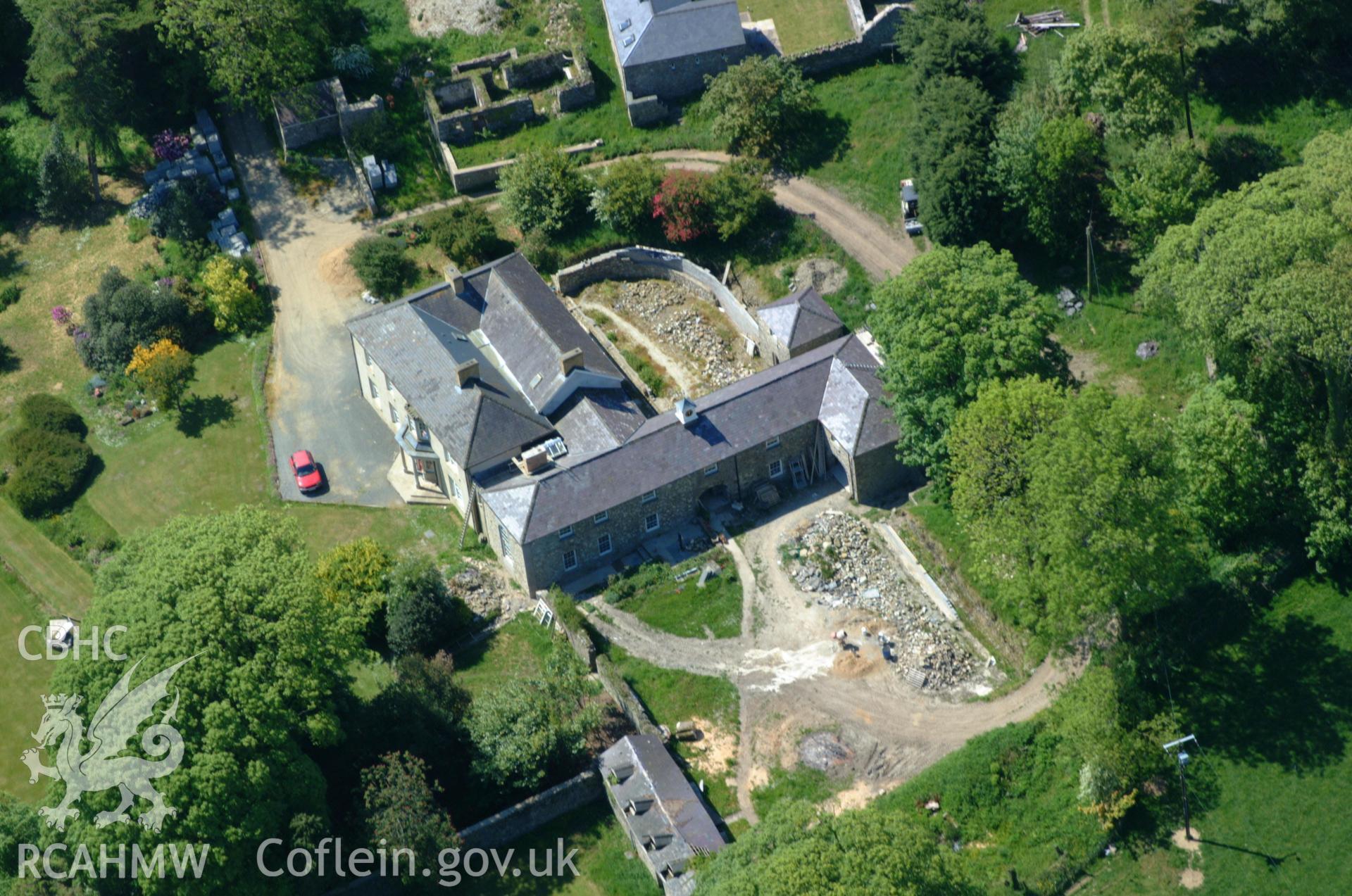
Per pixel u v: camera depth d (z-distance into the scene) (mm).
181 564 81312
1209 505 88438
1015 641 88188
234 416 107750
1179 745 81250
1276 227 84938
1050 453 80438
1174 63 101062
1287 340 83438
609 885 79375
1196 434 88000
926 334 90125
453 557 98188
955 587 91312
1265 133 104938
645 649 90625
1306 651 85188
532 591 94625
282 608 80625
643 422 98688
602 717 87000
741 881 68812
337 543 99875
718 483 96938
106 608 80812
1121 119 101688
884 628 90312
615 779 81500
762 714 86812
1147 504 80500
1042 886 77625
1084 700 79812
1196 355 98062
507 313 103688
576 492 93000
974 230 104438
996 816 80688
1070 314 103000
